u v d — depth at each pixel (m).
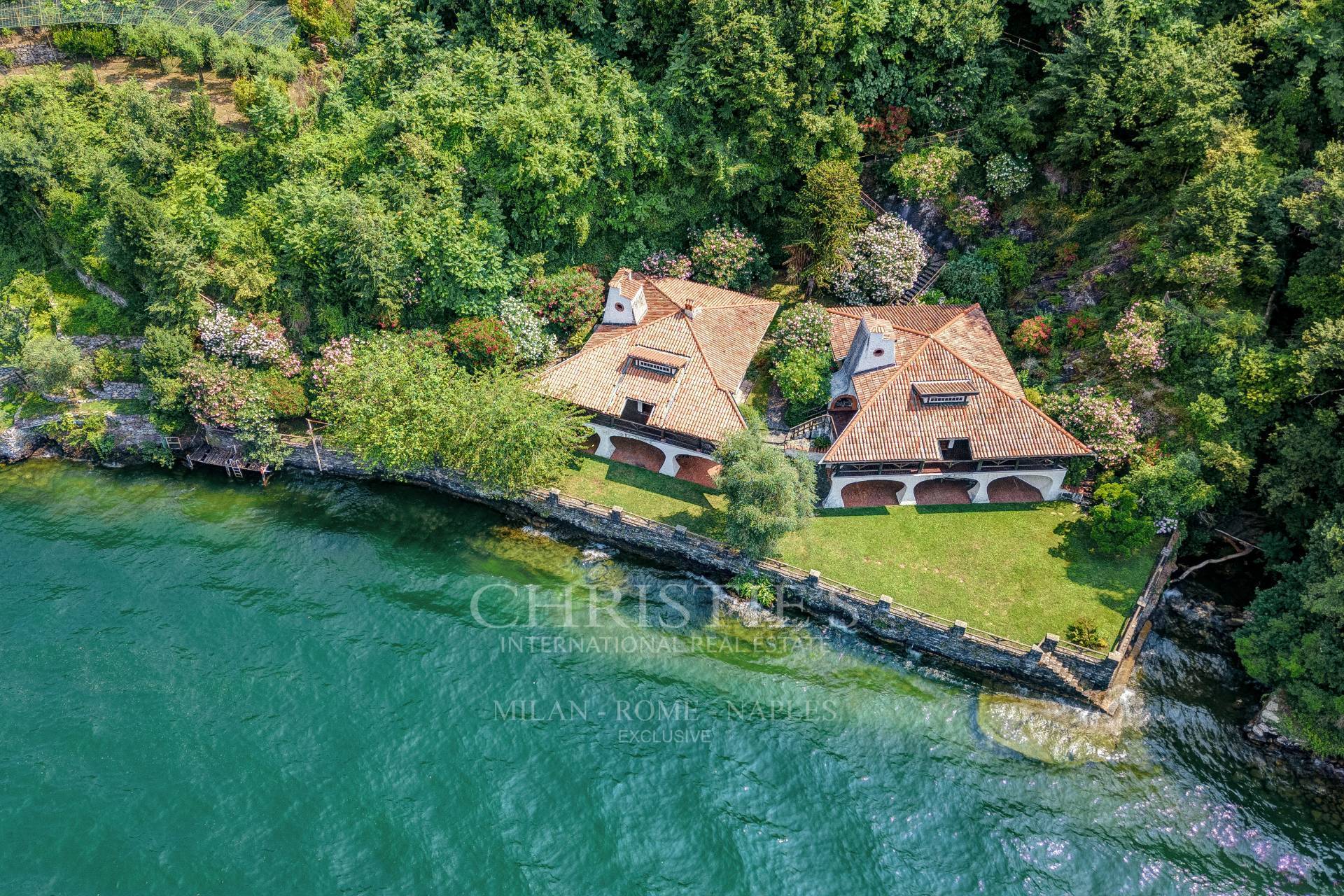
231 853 35.84
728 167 58.00
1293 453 44.94
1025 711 42.06
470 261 54.72
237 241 53.94
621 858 36.38
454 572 48.34
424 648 44.03
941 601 45.38
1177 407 49.66
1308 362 44.22
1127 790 39.19
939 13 59.12
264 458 52.12
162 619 44.94
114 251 52.75
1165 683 43.28
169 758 38.88
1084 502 50.22
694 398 50.34
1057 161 59.44
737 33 56.31
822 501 50.69
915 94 61.78
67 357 53.50
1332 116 52.88
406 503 52.41
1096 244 57.00
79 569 47.56
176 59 63.22
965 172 61.81
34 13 61.16
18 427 54.91
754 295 61.28
